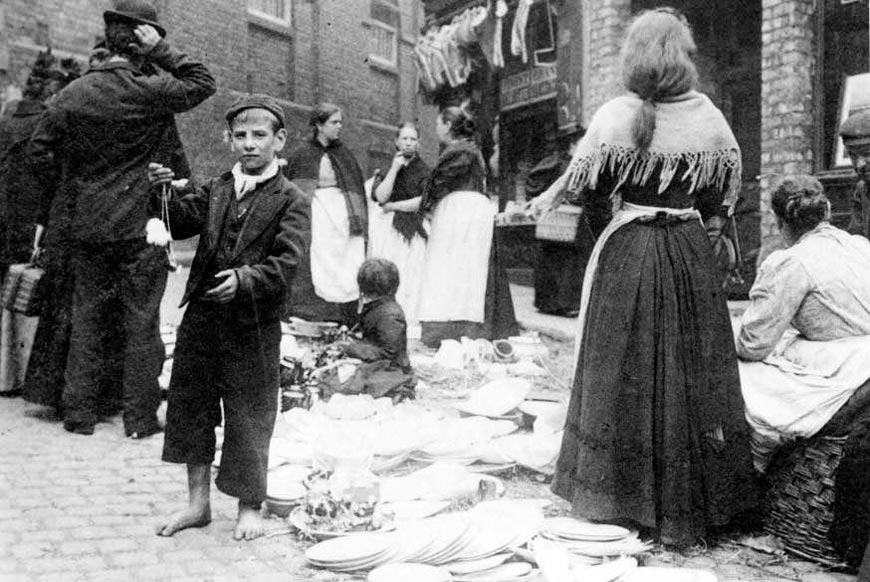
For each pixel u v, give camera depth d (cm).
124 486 384
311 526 319
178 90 482
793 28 860
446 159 747
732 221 988
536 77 1220
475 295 745
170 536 321
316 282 766
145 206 480
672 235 327
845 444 296
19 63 1106
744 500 321
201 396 321
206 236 317
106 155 477
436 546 288
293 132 1192
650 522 310
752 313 337
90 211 475
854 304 327
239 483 315
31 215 600
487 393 511
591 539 306
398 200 822
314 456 368
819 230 343
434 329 745
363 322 562
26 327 574
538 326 869
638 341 318
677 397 314
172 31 1063
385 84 1352
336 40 1247
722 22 1107
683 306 320
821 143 866
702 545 318
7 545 307
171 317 845
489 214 753
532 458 399
